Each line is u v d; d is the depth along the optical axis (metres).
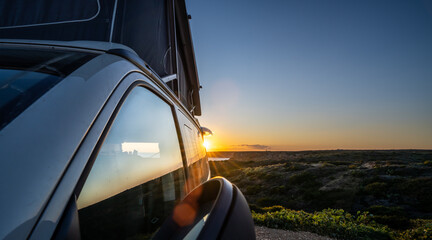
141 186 0.94
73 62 0.78
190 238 0.64
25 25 2.38
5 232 0.35
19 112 0.52
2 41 1.08
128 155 0.89
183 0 4.78
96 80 0.70
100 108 0.64
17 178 0.41
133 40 2.87
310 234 7.50
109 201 0.69
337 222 8.32
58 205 0.44
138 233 0.83
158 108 1.38
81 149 0.54
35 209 0.40
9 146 0.44
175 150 1.57
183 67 5.47
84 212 0.56
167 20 3.85
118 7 2.73
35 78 0.66
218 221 0.52
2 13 2.36
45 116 0.52
